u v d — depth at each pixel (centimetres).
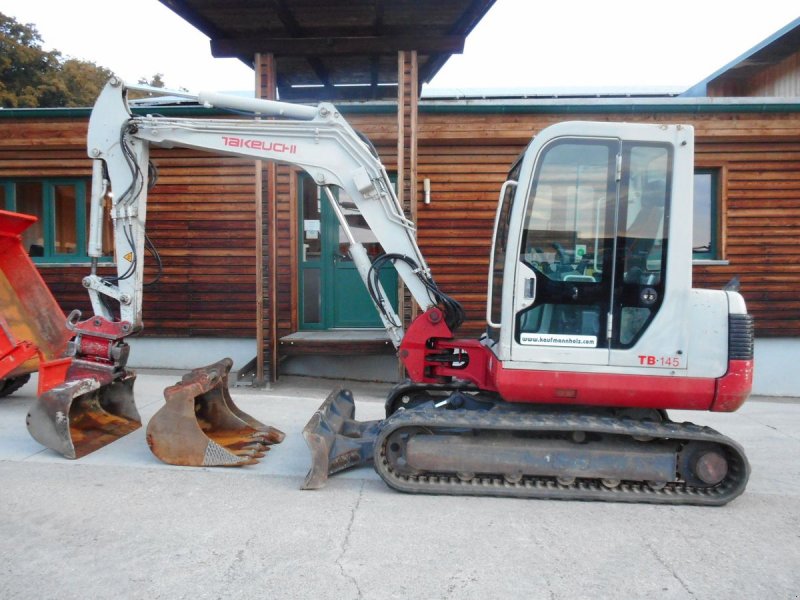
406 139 781
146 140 512
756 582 311
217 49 761
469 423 411
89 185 912
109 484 429
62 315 667
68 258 919
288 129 499
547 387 416
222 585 297
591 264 418
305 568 315
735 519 393
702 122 839
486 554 336
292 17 706
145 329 907
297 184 891
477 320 875
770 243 867
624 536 363
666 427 416
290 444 538
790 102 822
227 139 504
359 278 904
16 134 882
